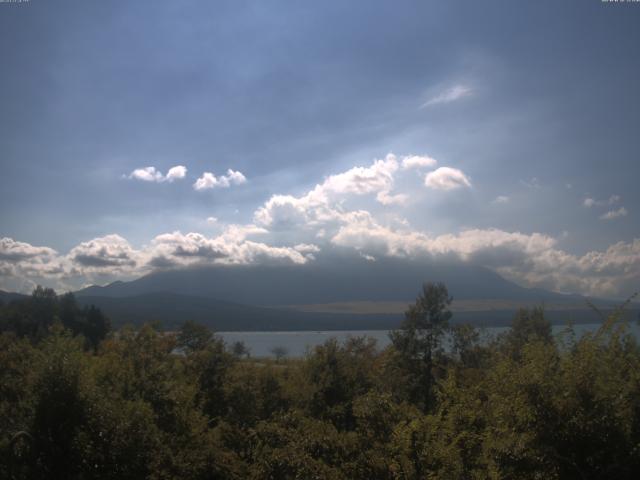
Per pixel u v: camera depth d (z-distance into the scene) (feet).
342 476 36.22
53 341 49.21
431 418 34.91
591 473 25.11
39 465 43.60
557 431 25.50
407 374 105.40
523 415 26.23
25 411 45.83
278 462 39.47
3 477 42.78
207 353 90.63
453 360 107.86
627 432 24.98
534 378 26.32
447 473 31.22
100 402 46.85
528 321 98.17
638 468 24.70
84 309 237.66
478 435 32.32
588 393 25.73
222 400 85.10
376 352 124.77
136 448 45.83
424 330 111.65
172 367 69.92
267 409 86.28
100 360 63.57
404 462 33.65
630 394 25.86
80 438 43.91
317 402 84.17
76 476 42.96
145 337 70.38
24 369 53.67
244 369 92.73
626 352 29.09
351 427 82.94
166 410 57.36
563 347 29.58
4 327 201.36
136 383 59.26
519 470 26.37
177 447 52.49
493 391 31.65
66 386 45.55
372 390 42.70
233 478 52.54
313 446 40.40
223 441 60.49
